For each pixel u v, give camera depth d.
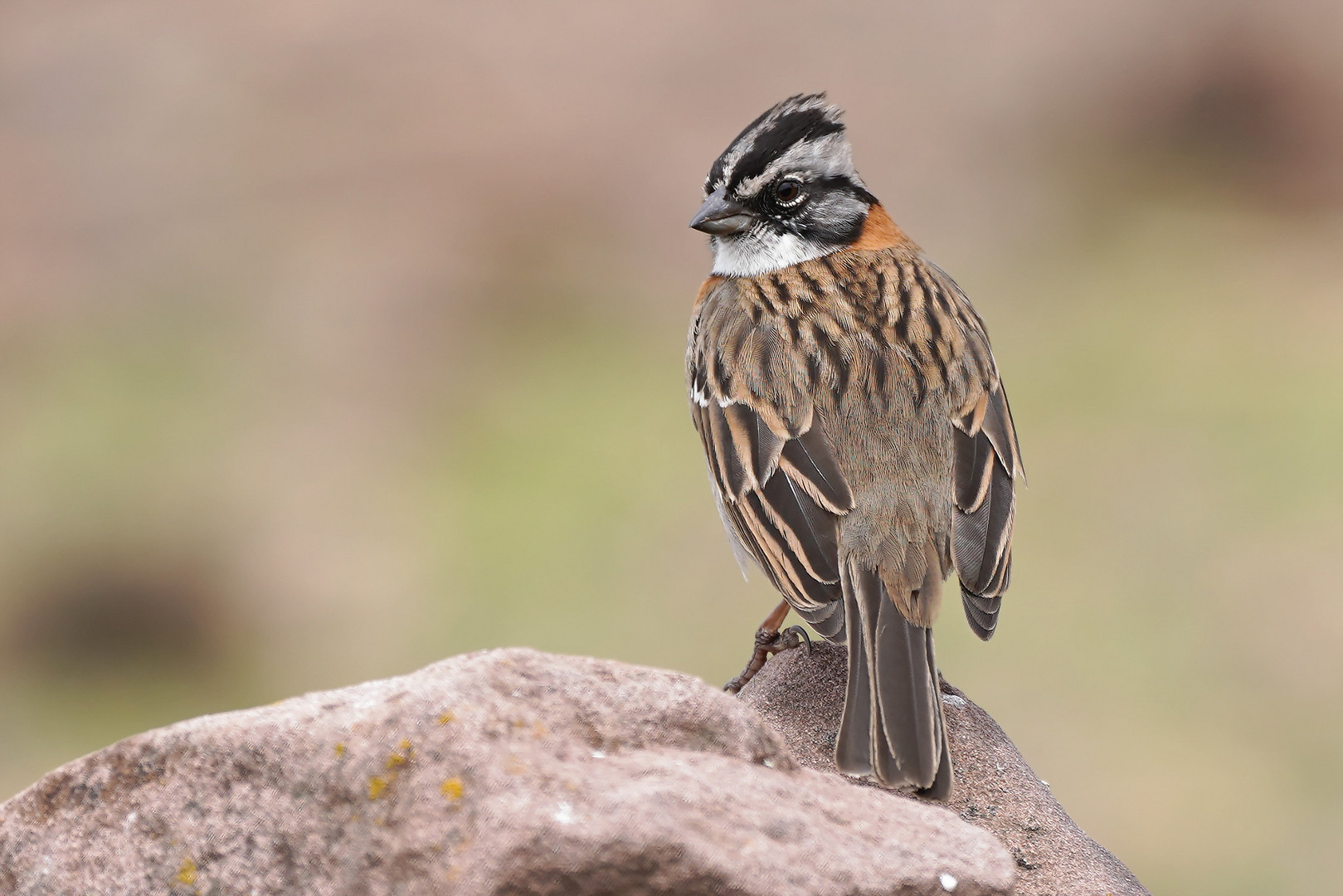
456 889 3.92
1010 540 6.30
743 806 4.11
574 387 20.30
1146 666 14.15
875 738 5.44
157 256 23.31
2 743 14.66
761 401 6.65
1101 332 20.81
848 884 4.01
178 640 16.16
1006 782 5.51
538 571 16.81
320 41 28.22
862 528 6.19
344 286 22.70
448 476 18.38
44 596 16.53
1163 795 12.77
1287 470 17.05
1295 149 25.83
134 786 4.32
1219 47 27.45
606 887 3.90
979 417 6.54
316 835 4.14
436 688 4.28
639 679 4.46
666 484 17.78
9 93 26.81
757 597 15.92
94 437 19.12
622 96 27.22
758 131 7.75
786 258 7.74
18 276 22.39
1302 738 13.15
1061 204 24.47
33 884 4.32
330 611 16.31
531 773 4.03
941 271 7.70
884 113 26.66
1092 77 27.09
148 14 29.06
